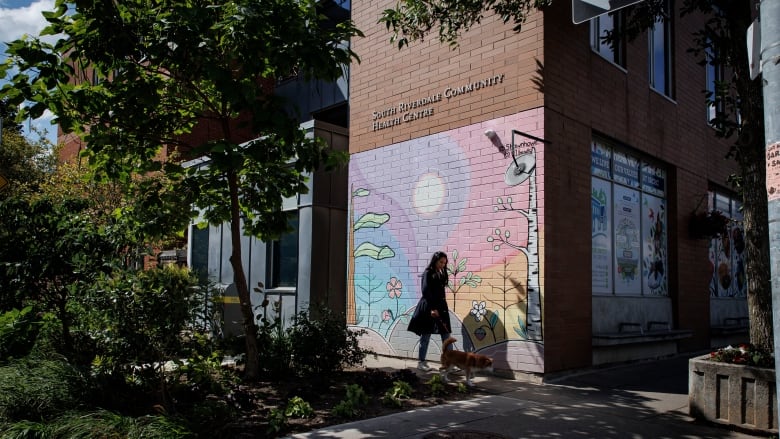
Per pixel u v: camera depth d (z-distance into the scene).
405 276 9.94
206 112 8.79
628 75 10.61
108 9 5.97
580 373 8.65
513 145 8.40
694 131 12.88
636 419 6.19
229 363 8.52
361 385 7.12
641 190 11.09
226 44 6.21
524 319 8.23
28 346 6.60
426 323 8.48
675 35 12.40
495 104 8.95
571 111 8.94
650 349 10.59
